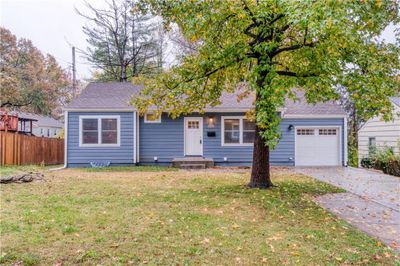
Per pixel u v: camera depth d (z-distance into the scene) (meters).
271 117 7.70
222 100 18.17
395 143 17.89
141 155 17.86
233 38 8.91
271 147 7.64
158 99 9.62
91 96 18.36
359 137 22.27
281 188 9.80
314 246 4.82
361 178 12.45
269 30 8.51
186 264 4.11
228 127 17.92
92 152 17.39
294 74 9.04
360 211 7.16
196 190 9.41
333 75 8.23
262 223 6.04
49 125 35.31
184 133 17.88
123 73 28.48
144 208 7.02
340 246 4.84
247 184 10.41
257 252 4.55
